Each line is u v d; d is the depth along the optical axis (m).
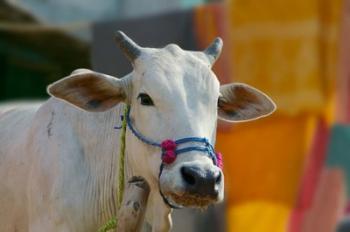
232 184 11.98
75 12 14.91
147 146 6.92
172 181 6.50
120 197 7.51
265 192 11.98
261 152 11.93
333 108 11.81
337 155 11.93
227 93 7.47
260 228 11.99
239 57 11.62
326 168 11.96
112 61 11.79
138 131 7.04
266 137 11.91
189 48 11.67
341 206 12.02
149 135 6.89
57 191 7.63
